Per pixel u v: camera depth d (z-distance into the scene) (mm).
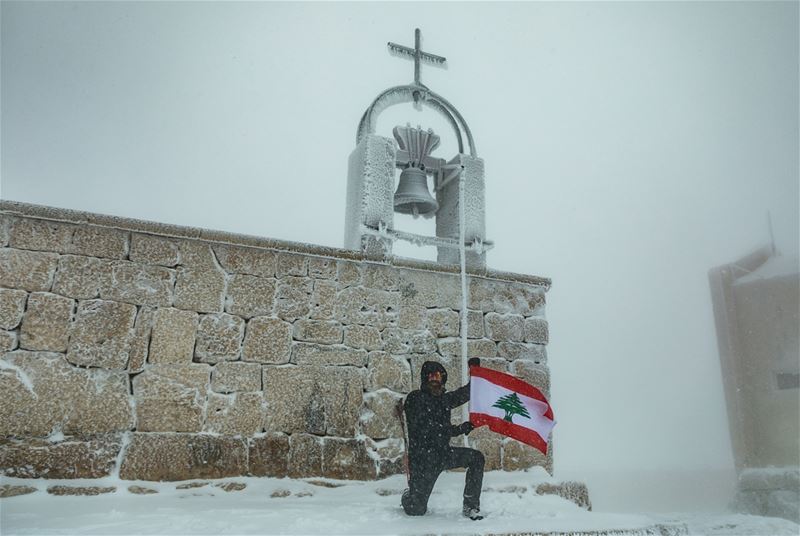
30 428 4832
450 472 6059
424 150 7707
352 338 6145
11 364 4922
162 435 5164
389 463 5863
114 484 4859
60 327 5141
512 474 6129
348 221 7191
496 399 4711
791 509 10969
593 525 4133
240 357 5660
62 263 5297
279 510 4336
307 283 6141
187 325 5555
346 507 4664
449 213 7637
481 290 6918
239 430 5441
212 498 4914
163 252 5680
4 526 3672
